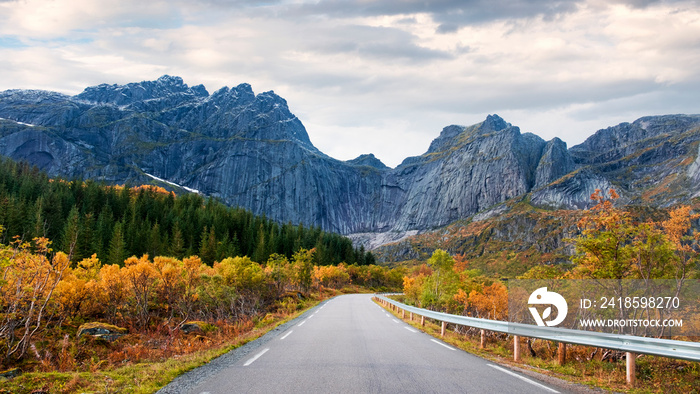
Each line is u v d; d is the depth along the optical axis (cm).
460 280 4341
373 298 6009
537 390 710
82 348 1731
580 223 1734
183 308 2884
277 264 5484
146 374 805
